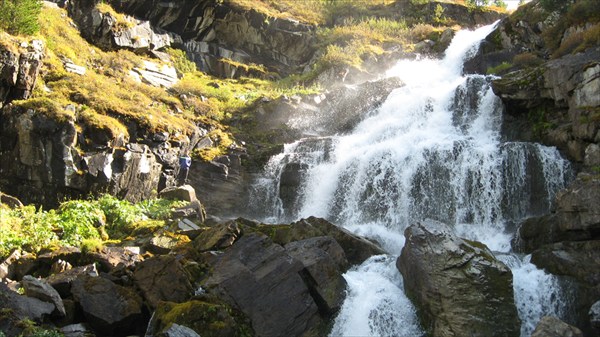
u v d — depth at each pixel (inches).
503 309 412.2
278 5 1294.3
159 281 442.3
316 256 463.2
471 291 414.9
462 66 1031.6
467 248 440.8
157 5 1091.9
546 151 631.8
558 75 655.8
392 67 1083.3
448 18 1310.3
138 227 604.4
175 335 368.5
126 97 807.7
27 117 658.8
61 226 579.8
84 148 674.8
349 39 1183.6
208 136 822.5
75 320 418.6
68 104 705.0
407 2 1339.8
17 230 552.4
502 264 432.1
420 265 435.5
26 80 695.1
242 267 439.8
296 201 753.6
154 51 1056.8
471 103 775.1
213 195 764.0
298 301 433.4
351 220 705.6
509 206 621.3
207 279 440.8
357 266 503.2
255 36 1200.8
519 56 903.7
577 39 788.0
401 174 685.3
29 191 657.6
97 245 514.9
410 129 797.2
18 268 497.4
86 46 944.9
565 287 442.6
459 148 665.6
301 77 1098.1
